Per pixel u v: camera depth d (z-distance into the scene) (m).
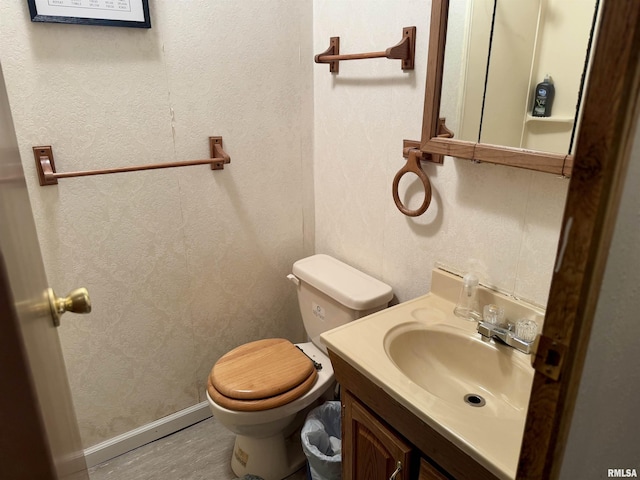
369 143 1.69
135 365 1.79
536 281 1.24
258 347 1.76
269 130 1.85
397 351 1.28
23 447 0.42
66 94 1.42
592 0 0.97
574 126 1.04
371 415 1.21
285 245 2.05
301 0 1.78
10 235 0.48
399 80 1.50
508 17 1.11
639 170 0.45
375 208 1.73
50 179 1.42
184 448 1.89
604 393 0.56
